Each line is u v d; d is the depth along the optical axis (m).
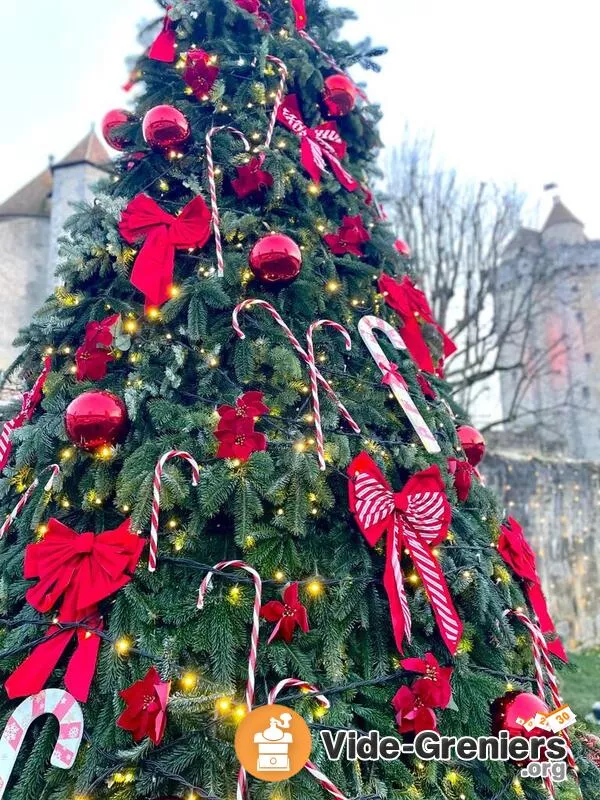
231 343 1.77
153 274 1.75
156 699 1.27
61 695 1.37
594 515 7.28
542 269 10.17
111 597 1.49
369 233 2.14
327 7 2.46
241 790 1.24
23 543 1.70
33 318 1.88
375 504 1.57
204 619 1.42
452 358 8.88
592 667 5.82
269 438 1.63
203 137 2.03
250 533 1.45
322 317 1.92
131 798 1.29
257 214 1.99
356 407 1.77
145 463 1.52
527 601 2.00
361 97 2.40
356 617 1.51
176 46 2.16
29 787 1.31
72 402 1.53
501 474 6.87
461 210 9.10
